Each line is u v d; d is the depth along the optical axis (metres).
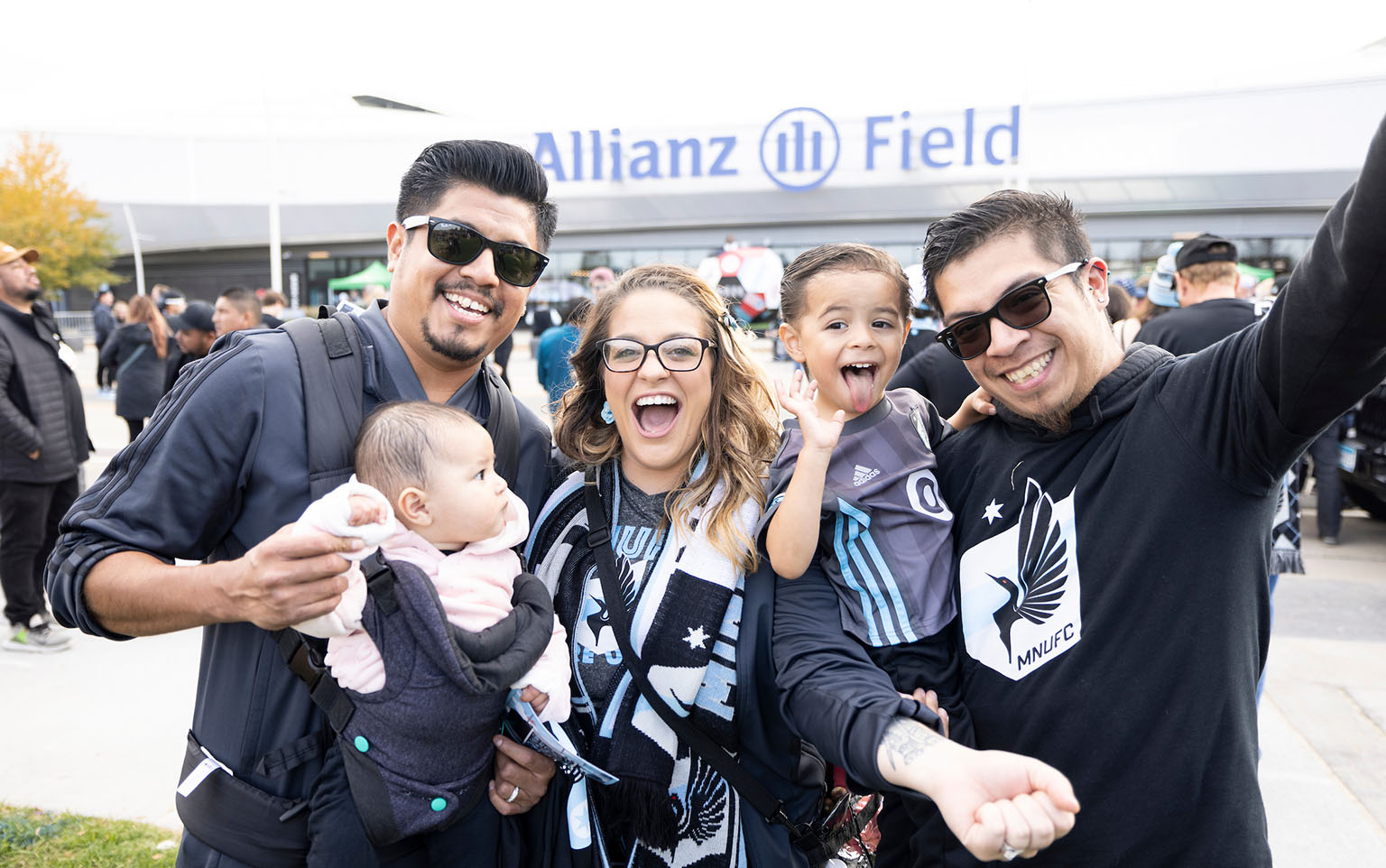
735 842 1.59
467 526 1.51
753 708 1.60
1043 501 1.53
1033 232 1.49
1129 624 1.41
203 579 1.30
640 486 1.76
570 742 1.56
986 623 1.56
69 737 3.60
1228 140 22.25
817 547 1.68
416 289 1.68
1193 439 1.39
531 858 1.70
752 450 1.76
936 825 1.59
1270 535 1.45
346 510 1.21
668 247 29.09
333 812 1.50
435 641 1.41
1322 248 1.21
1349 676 4.21
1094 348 1.48
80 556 1.47
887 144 25.33
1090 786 1.42
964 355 1.57
